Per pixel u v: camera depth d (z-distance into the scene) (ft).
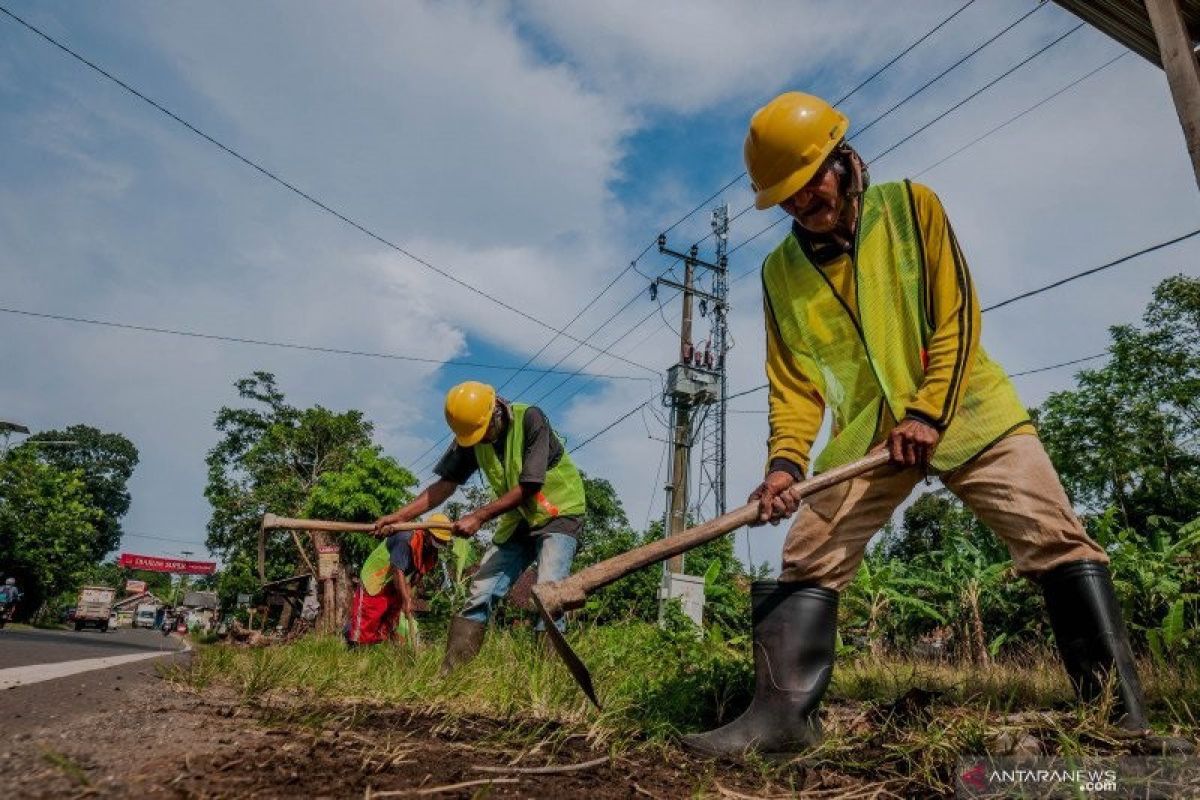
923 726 7.27
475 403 13.58
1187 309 83.25
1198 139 8.82
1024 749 6.30
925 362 7.71
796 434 8.42
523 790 5.18
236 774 4.74
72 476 125.08
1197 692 8.57
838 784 6.27
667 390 56.54
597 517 134.72
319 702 8.60
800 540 7.69
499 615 17.26
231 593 146.41
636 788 5.61
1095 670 6.76
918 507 72.74
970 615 23.56
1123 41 10.41
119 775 4.45
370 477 65.05
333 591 41.91
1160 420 76.48
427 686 9.42
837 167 7.75
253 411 144.87
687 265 61.36
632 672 11.21
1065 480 80.38
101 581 320.91
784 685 7.29
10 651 19.16
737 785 6.11
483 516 12.85
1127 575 18.03
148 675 12.05
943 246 7.68
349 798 4.47
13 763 4.60
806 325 8.41
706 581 26.63
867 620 22.21
